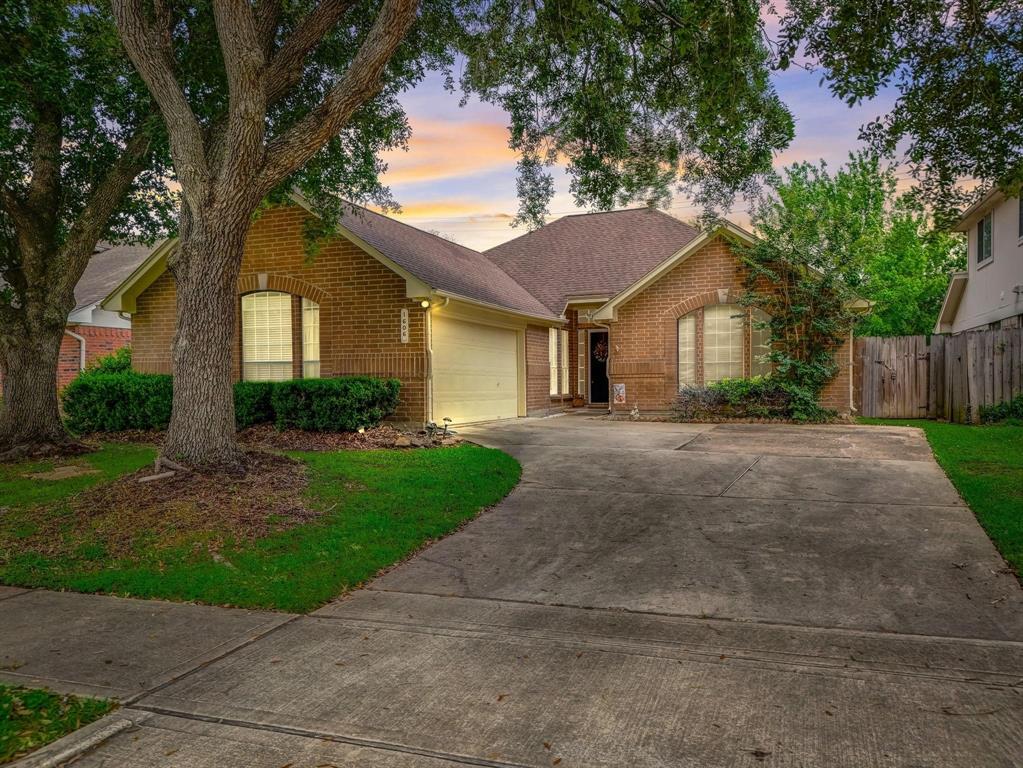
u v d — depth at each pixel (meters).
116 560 6.04
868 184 26.39
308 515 7.19
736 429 13.70
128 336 23.98
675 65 9.66
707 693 3.64
